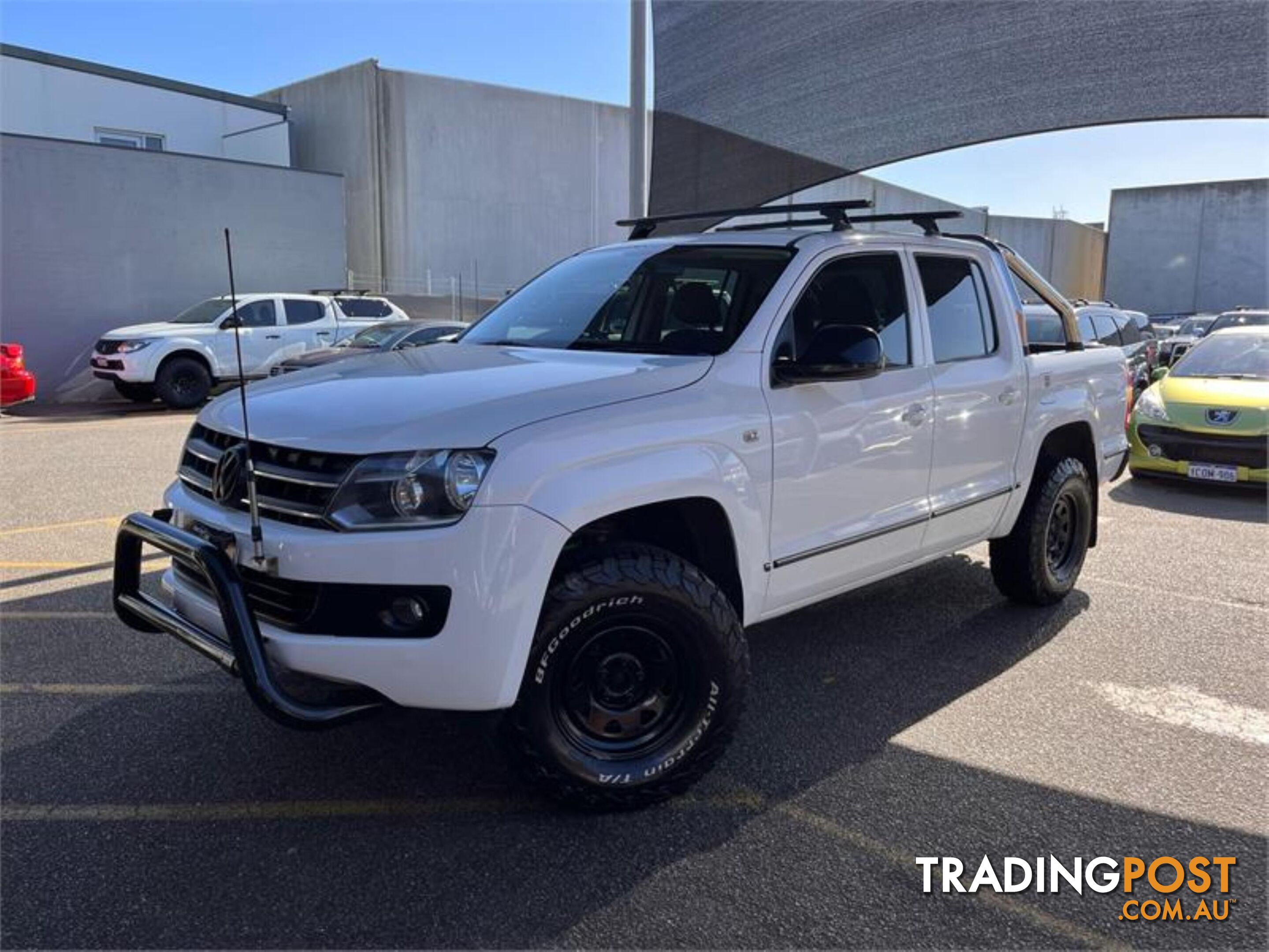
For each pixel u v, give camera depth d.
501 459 2.85
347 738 3.85
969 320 4.76
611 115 28.38
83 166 17.08
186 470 3.56
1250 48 4.74
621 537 3.46
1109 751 3.81
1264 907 2.84
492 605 2.82
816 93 6.55
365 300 18.23
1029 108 5.49
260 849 3.07
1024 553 5.27
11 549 6.67
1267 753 3.80
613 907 2.80
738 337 3.64
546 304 4.44
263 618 3.05
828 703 4.25
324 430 2.96
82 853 3.04
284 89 26.25
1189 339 19.91
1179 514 8.37
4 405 14.25
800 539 3.75
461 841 3.13
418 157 24.86
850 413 3.88
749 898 2.85
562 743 3.12
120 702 4.16
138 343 15.41
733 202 7.19
